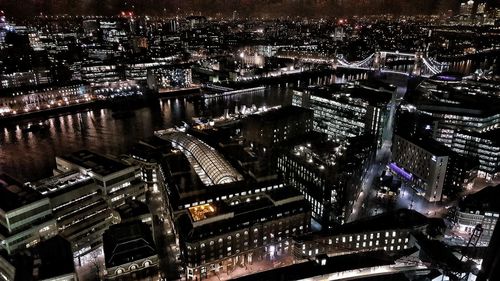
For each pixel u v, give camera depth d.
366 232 141.12
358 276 119.69
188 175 177.12
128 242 130.12
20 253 130.75
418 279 115.38
